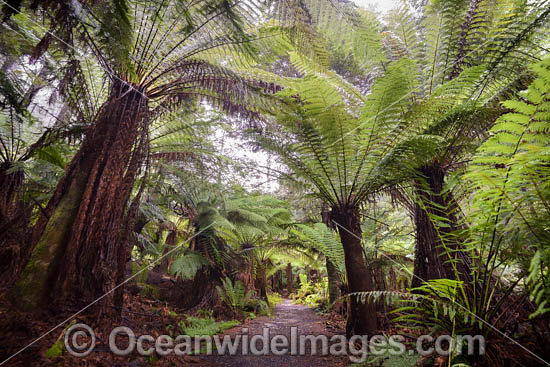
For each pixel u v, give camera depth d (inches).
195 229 213.2
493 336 60.5
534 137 52.1
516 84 84.1
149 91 114.7
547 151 44.7
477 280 67.9
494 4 92.7
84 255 84.4
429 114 93.6
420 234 99.0
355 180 104.8
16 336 63.6
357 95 134.0
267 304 253.6
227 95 123.6
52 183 138.2
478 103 89.7
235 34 98.7
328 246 177.8
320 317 204.4
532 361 53.0
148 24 100.8
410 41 118.7
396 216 193.0
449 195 97.2
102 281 85.2
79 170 94.9
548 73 45.1
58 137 112.5
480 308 64.6
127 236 97.6
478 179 58.1
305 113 103.7
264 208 247.6
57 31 79.3
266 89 137.1
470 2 96.3
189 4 90.6
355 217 109.1
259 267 279.7
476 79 84.4
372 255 155.1
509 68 84.0
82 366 61.7
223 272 211.3
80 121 121.3
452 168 106.2
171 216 253.8
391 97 89.0
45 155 130.8
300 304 341.7
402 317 79.6
